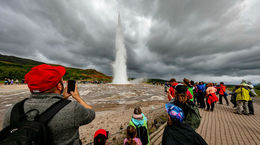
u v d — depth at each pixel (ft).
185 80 14.74
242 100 22.88
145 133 9.27
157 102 37.01
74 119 3.50
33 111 3.03
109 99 42.39
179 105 7.31
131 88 81.76
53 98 3.55
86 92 59.26
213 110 26.55
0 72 199.52
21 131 2.46
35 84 3.31
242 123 18.06
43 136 2.75
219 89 35.86
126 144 7.58
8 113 3.14
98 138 6.13
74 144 3.66
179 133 5.99
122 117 21.59
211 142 12.48
